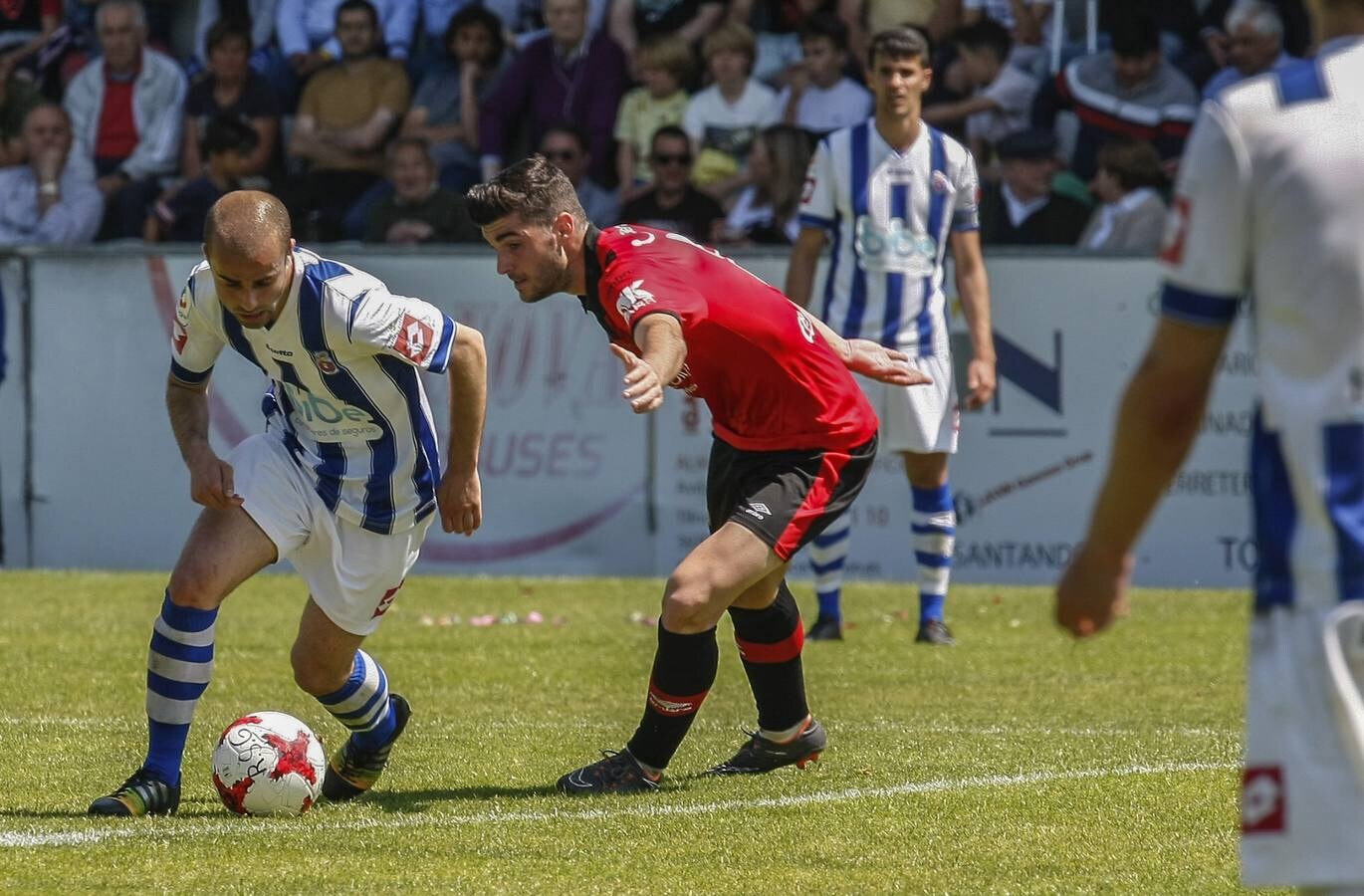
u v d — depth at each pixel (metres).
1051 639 30.31
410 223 46.69
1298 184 8.20
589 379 41.09
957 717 22.31
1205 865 14.07
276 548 16.23
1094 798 16.86
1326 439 8.19
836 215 30.66
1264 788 8.16
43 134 51.88
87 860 14.14
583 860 14.30
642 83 49.38
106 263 42.12
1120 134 45.88
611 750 20.02
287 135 52.78
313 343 15.72
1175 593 37.41
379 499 16.44
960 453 39.94
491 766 19.05
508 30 52.75
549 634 31.19
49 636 30.55
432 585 39.22
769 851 14.67
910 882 13.53
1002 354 39.69
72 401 42.50
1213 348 8.52
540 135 49.56
